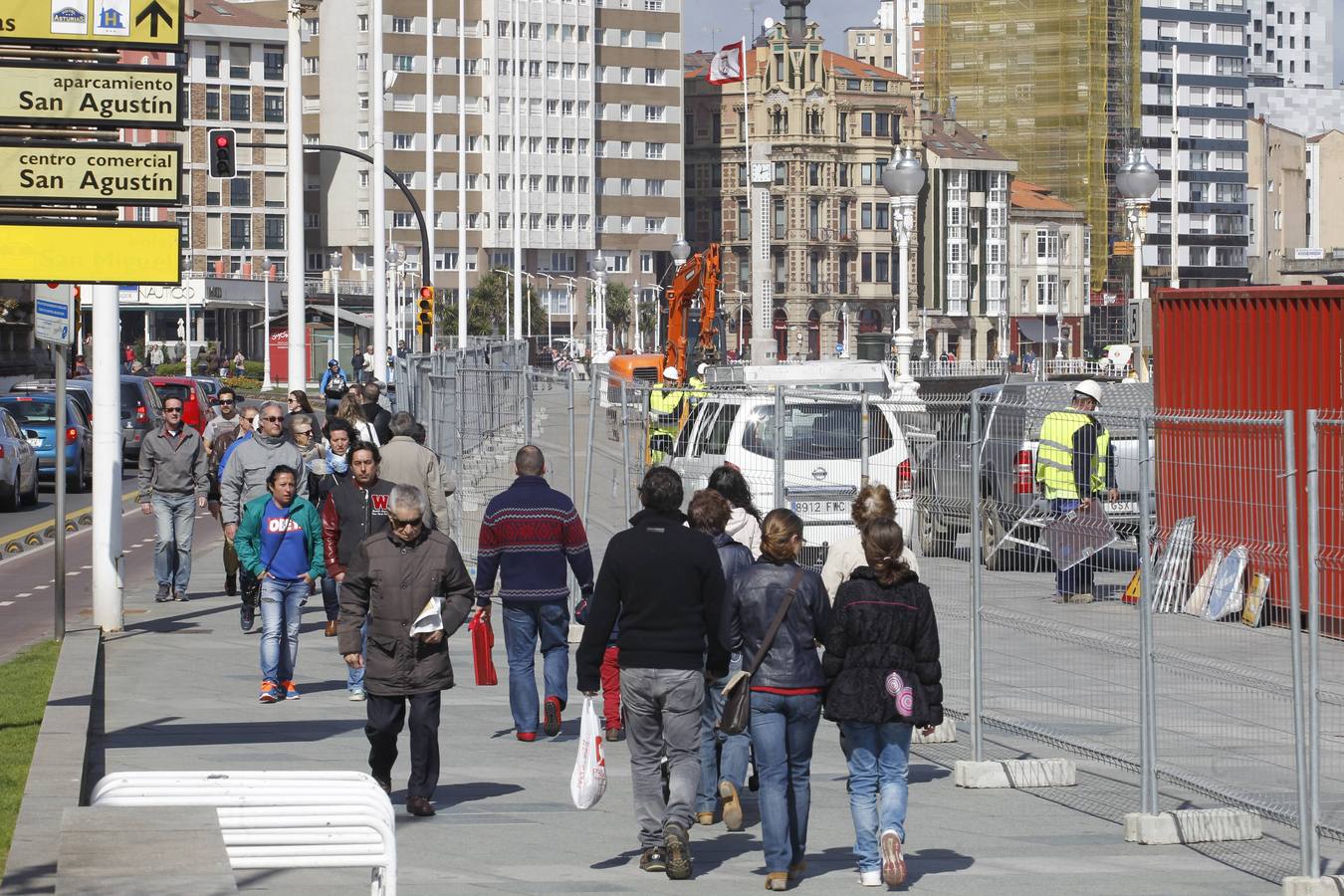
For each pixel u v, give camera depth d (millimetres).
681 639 23000
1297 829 25938
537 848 24094
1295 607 22219
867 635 21891
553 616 32469
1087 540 27719
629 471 44125
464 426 60062
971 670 29469
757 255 139750
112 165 29062
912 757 31438
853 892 21969
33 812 22875
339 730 32688
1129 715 26484
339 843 16844
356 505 35719
